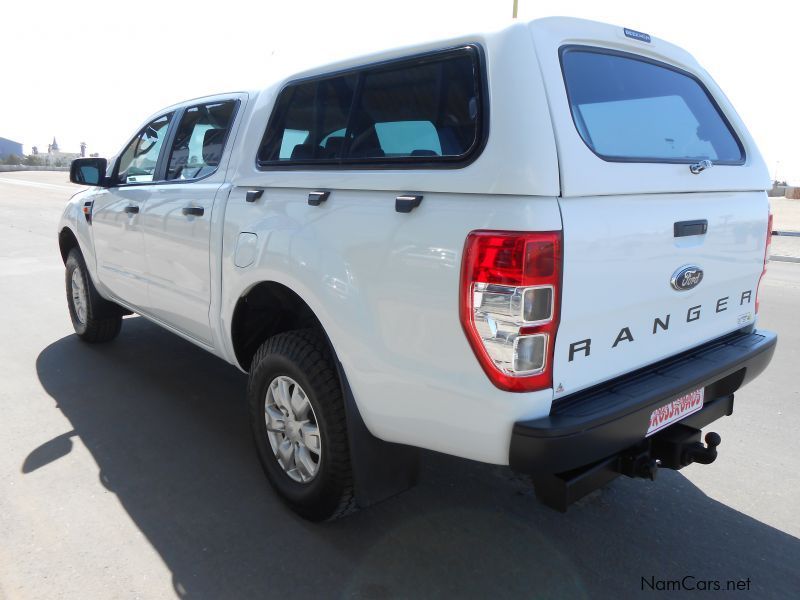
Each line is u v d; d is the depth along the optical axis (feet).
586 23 7.70
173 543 8.86
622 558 8.66
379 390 7.67
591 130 7.39
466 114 7.02
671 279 8.03
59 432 12.31
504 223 6.39
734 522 9.55
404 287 7.22
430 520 9.55
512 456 6.72
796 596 7.93
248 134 10.27
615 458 7.80
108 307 16.79
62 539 8.89
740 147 10.13
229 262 10.07
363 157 8.18
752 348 9.28
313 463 9.15
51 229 45.47
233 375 15.56
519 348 6.46
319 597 7.86
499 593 7.94
